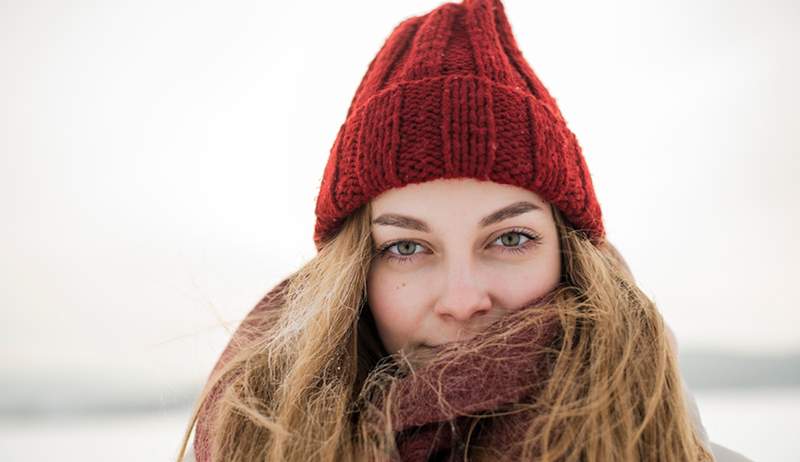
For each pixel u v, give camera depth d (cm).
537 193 103
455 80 103
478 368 97
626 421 97
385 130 102
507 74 109
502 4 120
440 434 99
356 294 114
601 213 120
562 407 95
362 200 106
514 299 102
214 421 118
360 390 118
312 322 118
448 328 102
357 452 103
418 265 105
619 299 111
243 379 120
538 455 95
